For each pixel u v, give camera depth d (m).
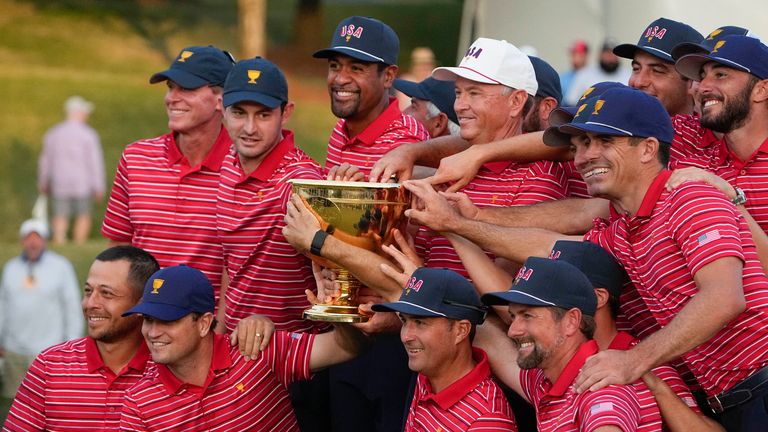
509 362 13.59
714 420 12.56
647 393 11.95
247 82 15.08
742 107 13.07
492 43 14.66
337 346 14.48
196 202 16.73
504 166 14.72
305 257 15.51
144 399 14.30
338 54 16.16
